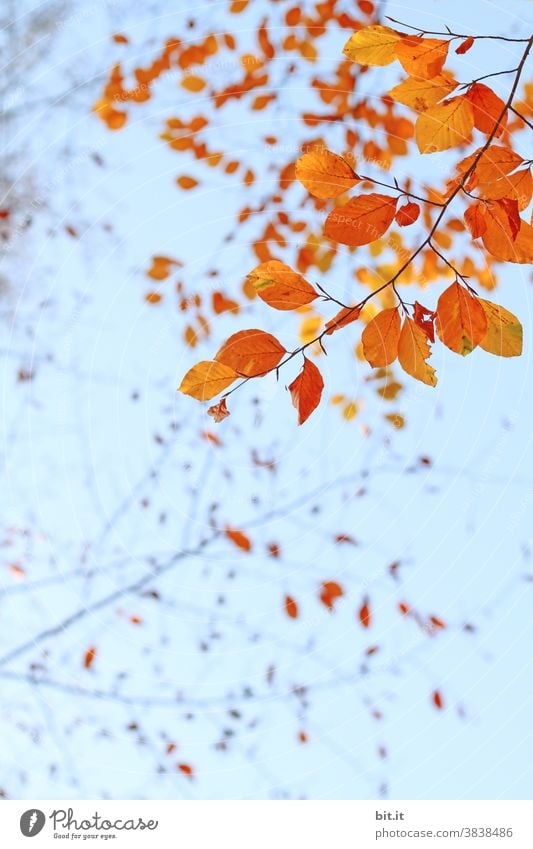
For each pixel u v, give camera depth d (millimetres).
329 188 1780
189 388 1830
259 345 1810
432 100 1766
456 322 1764
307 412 1798
